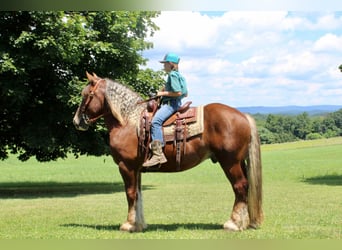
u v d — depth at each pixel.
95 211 11.88
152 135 8.19
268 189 17.64
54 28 16.92
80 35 17.75
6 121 19.16
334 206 12.06
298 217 9.98
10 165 41.16
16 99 16.52
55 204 13.80
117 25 18.98
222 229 8.37
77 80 17.92
